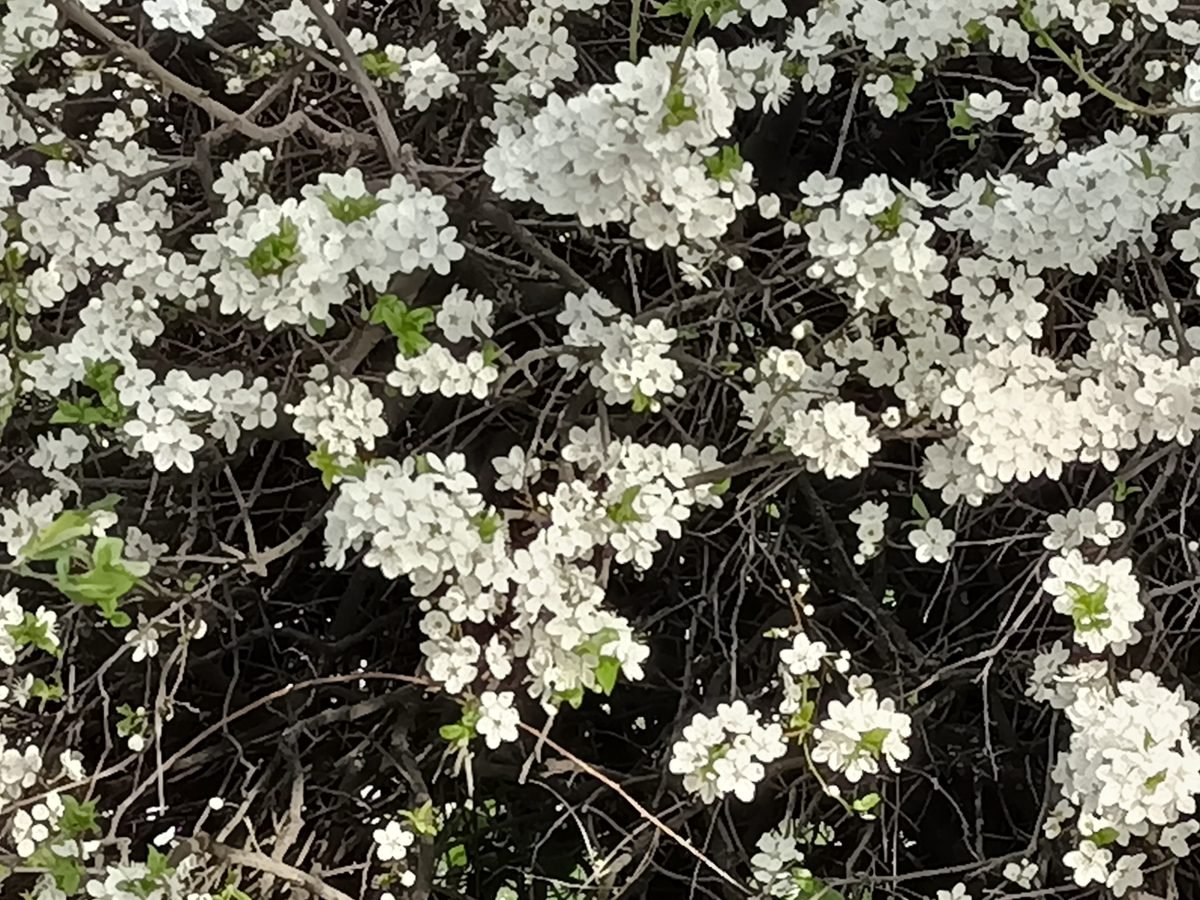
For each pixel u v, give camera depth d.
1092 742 0.64
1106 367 0.67
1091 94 0.76
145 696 0.78
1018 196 0.64
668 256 0.76
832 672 0.81
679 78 0.56
